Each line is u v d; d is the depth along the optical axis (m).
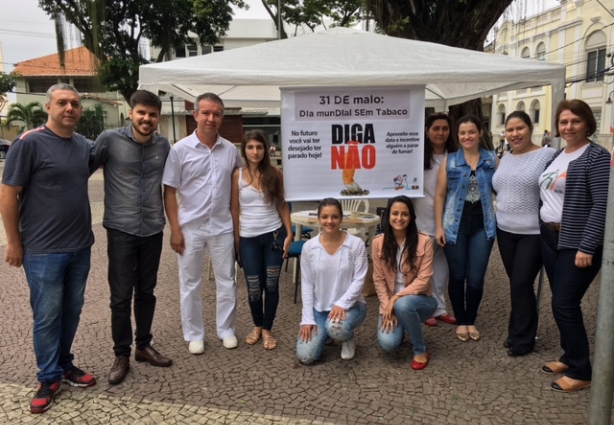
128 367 3.14
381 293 3.41
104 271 5.65
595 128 2.82
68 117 2.59
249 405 2.77
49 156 2.60
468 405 2.74
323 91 3.56
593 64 25.11
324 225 3.23
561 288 2.83
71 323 2.93
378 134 3.63
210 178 3.30
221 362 3.31
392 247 3.38
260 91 6.20
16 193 2.57
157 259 3.20
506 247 3.39
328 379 3.06
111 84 19.30
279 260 3.53
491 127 35.41
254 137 3.35
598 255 2.71
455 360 3.32
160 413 2.69
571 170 2.73
